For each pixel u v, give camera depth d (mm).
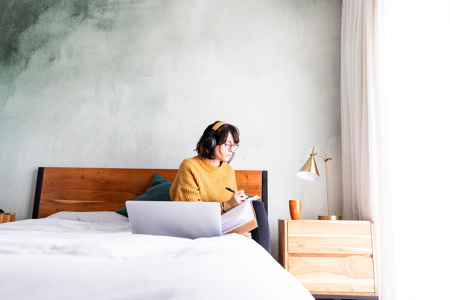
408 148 1664
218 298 400
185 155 2629
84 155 2646
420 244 1526
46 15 2914
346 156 2402
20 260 497
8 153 2670
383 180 1839
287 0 2826
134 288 418
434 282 1419
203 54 2777
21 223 1722
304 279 1901
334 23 2760
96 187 2508
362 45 2236
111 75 2775
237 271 517
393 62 1838
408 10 1710
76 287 415
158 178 2445
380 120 1919
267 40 2773
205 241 829
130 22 2863
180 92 2721
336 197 2508
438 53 1456
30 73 2809
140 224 1122
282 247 2059
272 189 2533
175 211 1081
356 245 1932
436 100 1461
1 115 2740
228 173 1793
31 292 401
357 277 1890
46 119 2717
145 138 2660
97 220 2074
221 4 2848
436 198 1434
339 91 2658
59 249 611
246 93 2697
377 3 2037
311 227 1972
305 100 2664
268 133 2625
